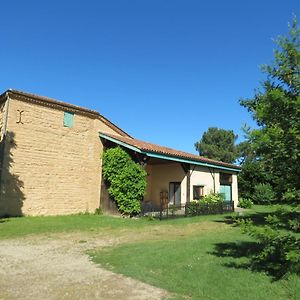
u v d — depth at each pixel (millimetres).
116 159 19297
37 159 17406
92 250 9336
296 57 6145
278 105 5906
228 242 9906
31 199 17016
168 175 24469
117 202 18969
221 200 22641
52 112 18266
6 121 16344
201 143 48938
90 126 20109
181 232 12828
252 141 6070
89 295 5574
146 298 5418
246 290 5648
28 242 10586
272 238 5898
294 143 5566
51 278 6574
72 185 18812
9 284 6184
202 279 6281
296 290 5512
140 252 8742
